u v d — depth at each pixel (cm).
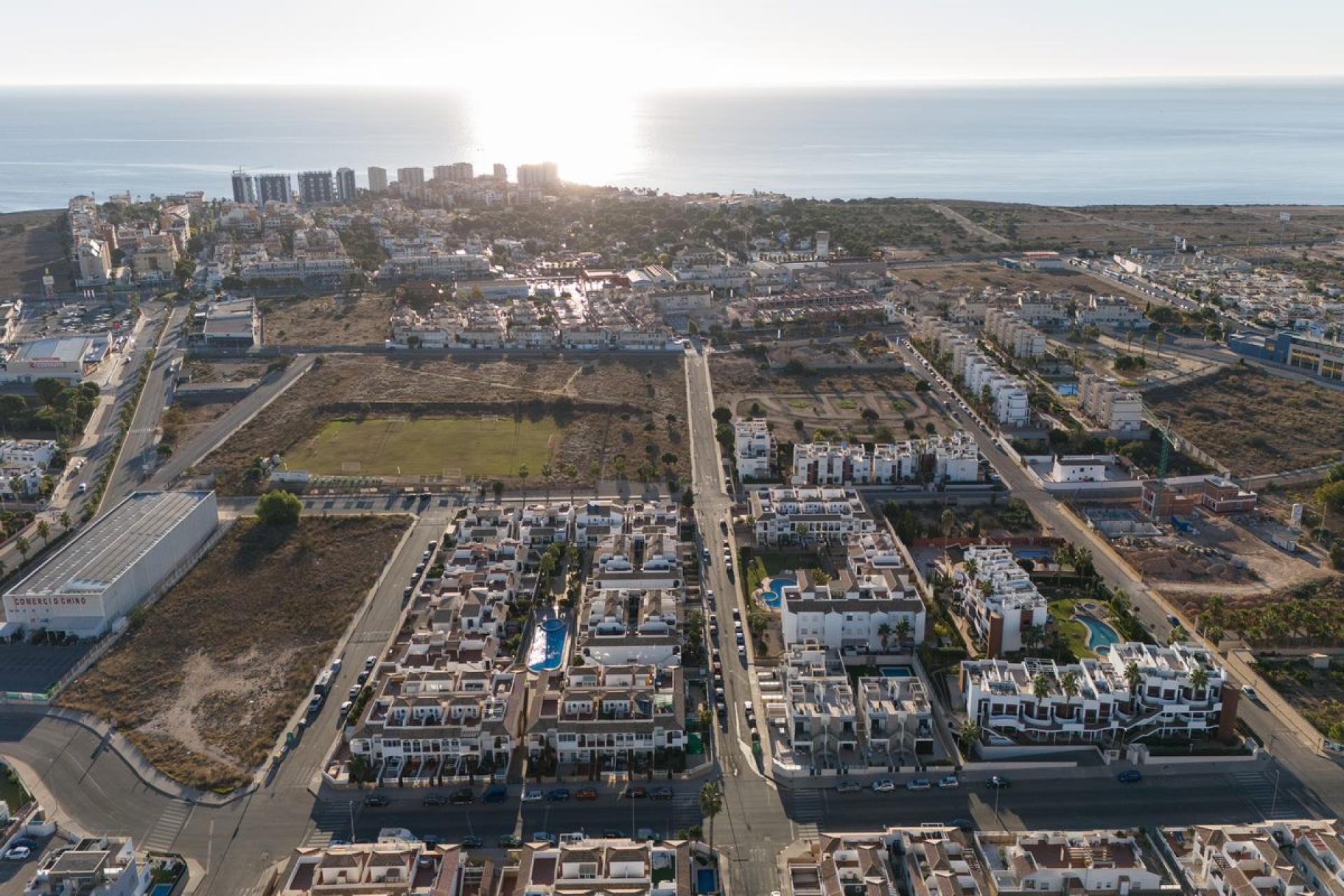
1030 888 18950
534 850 19288
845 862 19075
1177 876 19988
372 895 17938
